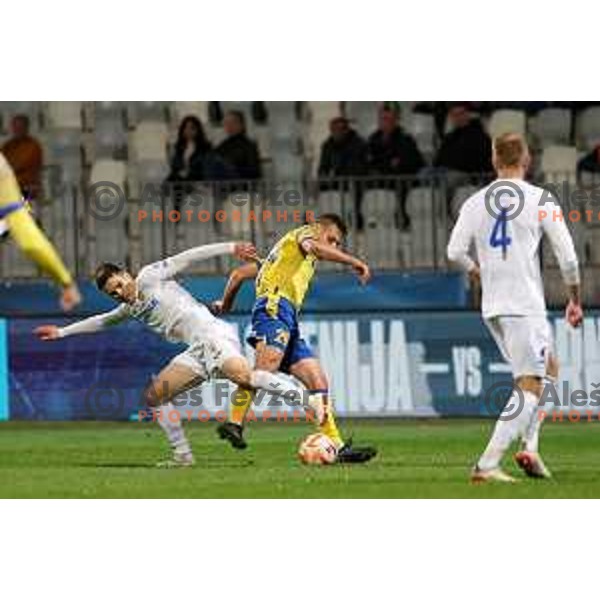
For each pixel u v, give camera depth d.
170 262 37.59
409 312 53.19
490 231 31.94
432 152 62.50
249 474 35.78
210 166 58.09
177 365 37.66
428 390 53.19
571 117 61.94
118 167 61.81
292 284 37.59
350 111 63.28
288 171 62.75
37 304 54.34
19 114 62.84
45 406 53.97
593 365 52.69
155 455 41.84
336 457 38.03
